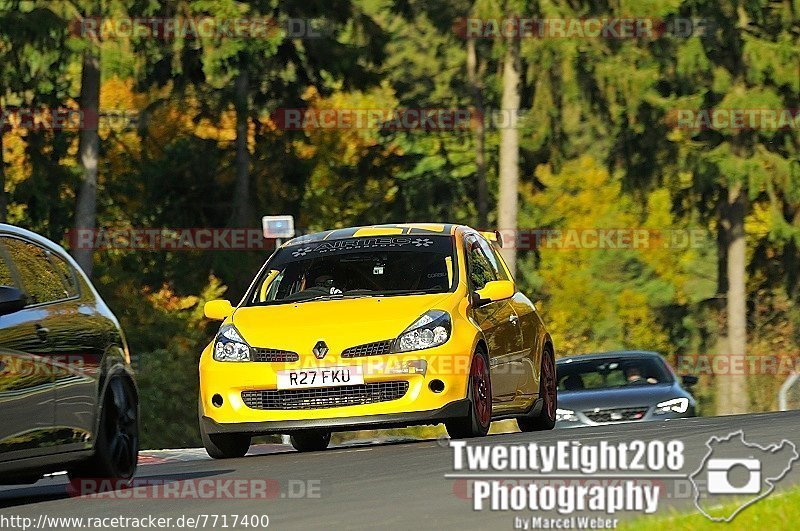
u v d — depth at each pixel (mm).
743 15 103750
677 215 110438
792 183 104250
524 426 40719
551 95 94062
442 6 106312
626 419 51625
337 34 99812
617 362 55656
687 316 120375
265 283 37594
